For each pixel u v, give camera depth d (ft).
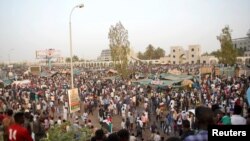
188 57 427.33
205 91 93.20
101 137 19.83
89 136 32.68
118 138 15.80
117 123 78.07
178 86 106.11
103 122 65.31
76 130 33.17
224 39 195.62
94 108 97.14
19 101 93.76
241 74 136.67
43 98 100.01
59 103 103.96
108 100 91.91
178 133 59.00
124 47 158.61
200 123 11.44
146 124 70.13
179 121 59.26
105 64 451.94
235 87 90.79
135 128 68.44
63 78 185.47
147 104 83.87
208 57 409.08
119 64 158.51
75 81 160.45
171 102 79.66
